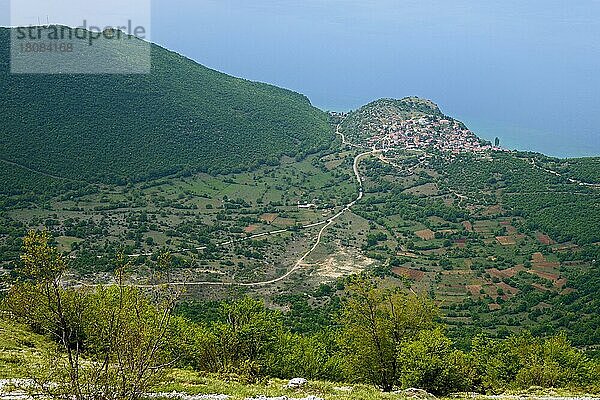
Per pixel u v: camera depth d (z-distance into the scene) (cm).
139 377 1948
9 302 2011
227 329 4200
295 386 3359
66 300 2148
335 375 4416
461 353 4141
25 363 2938
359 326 4047
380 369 4000
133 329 1969
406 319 4038
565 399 3656
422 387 3719
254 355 4206
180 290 2150
